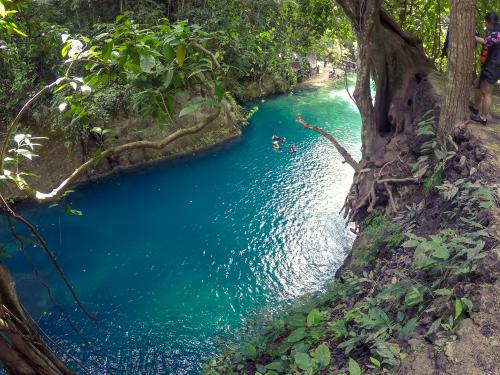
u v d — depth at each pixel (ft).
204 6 56.75
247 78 93.86
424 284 17.62
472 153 23.50
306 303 30.37
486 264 15.24
